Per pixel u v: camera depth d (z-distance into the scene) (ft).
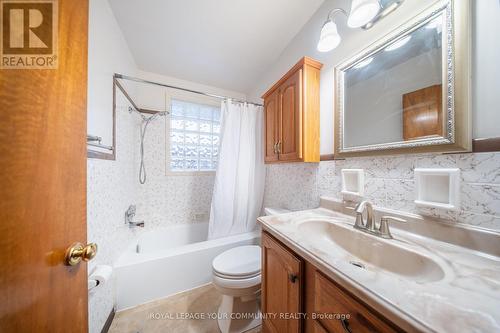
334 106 3.64
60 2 1.42
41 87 1.26
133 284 4.30
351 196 3.34
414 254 1.98
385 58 2.79
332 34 3.14
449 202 2.06
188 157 7.77
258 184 6.63
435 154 2.23
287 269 2.46
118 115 4.54
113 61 4.21
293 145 4.06
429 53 2.26
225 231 6.12
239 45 5.44
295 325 2.28
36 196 1.21
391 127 2.70
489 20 1.81
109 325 3.76
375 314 1.37
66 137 1.46
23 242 1.11
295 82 4.00
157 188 6.99
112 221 4.03
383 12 2.73
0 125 1.02
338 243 2.92
